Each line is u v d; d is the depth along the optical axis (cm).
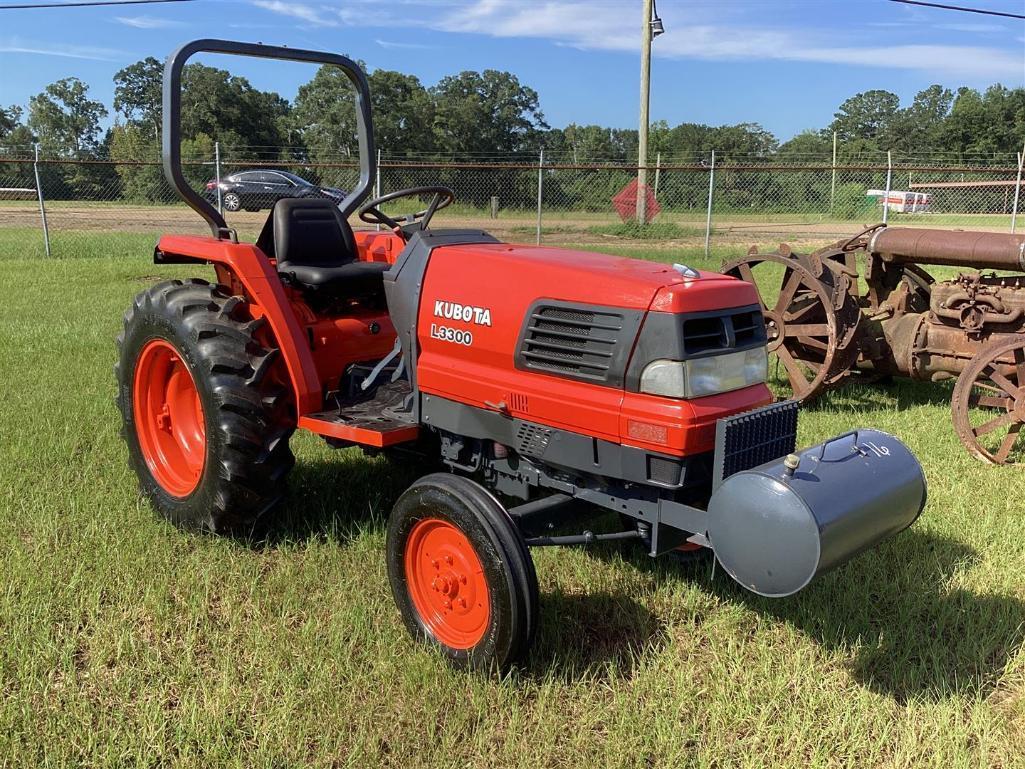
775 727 251
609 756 236
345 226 419
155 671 271
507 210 2498
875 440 263
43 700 256
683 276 266
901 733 252
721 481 253
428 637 286
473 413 304
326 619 304
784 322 579
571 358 270
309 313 384
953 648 297
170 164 353
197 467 374
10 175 3081
